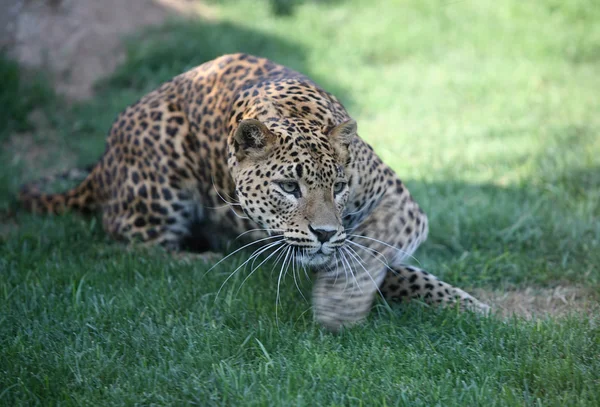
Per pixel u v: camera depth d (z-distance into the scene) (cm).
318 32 2109
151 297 909
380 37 2138
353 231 907
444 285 948
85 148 1513
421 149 1530
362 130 1631
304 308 896
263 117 877
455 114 1741
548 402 703
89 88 1759
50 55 1786
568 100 1795
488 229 1176
